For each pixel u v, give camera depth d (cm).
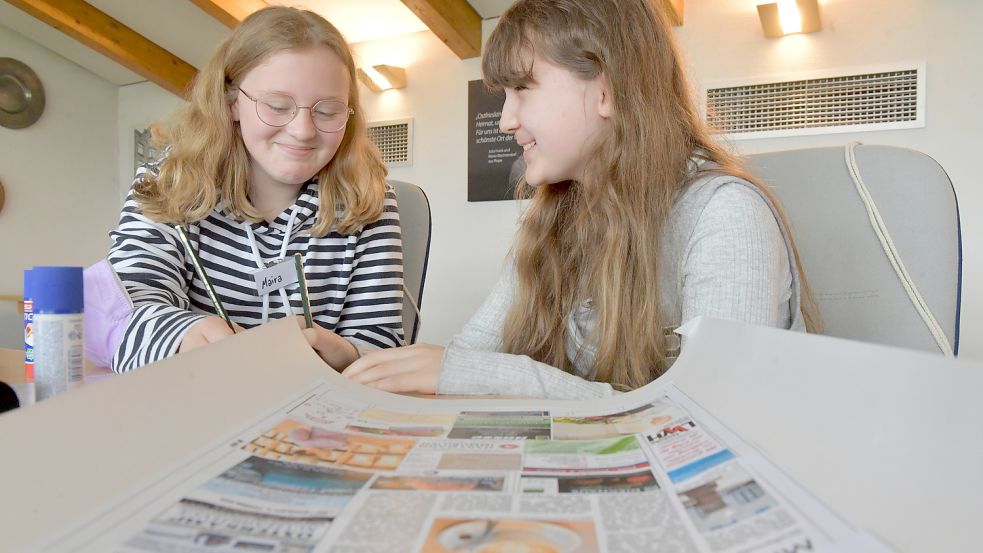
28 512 27
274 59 104
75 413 35
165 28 386
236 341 51
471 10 343
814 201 101
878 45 270
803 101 281
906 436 29
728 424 40
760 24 290
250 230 114
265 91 104
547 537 27
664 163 93
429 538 27
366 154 125
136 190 109
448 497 32
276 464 35
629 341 89
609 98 92
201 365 46
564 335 102
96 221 463
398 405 52
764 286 82
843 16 276
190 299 111
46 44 425
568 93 92
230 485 32
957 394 27
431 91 372
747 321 81
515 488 33
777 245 86
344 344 82
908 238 93
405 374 69
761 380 42
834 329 97
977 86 255
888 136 268
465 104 363
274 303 114
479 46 351
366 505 31
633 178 92
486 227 354
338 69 109
